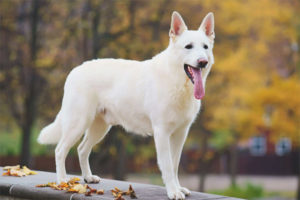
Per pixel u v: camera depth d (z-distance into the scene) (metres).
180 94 5.20
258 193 20.20
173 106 5.21
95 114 5.84
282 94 17.00
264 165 33.31
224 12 16.56
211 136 19.52
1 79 17.62
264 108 17.56
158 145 5.25
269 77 17.92
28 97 17.30
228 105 16.97
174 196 5.10
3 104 18.62
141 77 5.49
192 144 25.27
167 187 5.20
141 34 16.80
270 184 25.86
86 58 16.86
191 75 5.17
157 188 5.82
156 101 5.26
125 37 16.58
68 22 17.16
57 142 6.16
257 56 17.38
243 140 19.84
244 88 16.83
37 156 25.53
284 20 17.45
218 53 17.08
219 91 17.02
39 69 17.16
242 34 17.22
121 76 5.67
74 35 17.05
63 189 5.54
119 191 5.38
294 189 23.36
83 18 16.67
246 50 16.75
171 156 5.57
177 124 5.31
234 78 16.80
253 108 17.23
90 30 16.69
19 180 6.23
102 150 16.47
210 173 31.48
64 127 5.81
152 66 5.46
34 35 17.27
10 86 17.62
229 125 17.42
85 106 5.74
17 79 17.69
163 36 16.77
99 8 16.36
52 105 17.77
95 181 6.18
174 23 5.33
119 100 5.62
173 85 5.20
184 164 26.33
